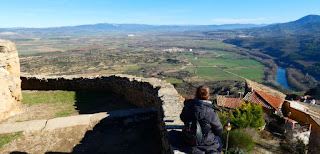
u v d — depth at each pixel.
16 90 9.16
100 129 6.73
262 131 14.26
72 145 5.89
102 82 12.39
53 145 5.86
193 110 3.12
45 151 5.60
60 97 11.32
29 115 8.84
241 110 13.84
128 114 7.19
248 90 22.06
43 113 9.06
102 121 6.94
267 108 18.09
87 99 11.02
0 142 5.85
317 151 12.84
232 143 9.27
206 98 3.24
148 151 5.64
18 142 5.90
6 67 9.16
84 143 6.00
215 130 3.13
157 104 7.32
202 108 3.08
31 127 6.50
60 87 12.92
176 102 6.20
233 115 13.39
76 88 12.78
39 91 12.52
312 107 23.62
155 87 8.11
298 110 18.12
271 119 16.02
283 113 19.80
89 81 12.55
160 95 6.95
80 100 10.86
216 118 3.08
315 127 16.19
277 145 12.30
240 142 9.29
